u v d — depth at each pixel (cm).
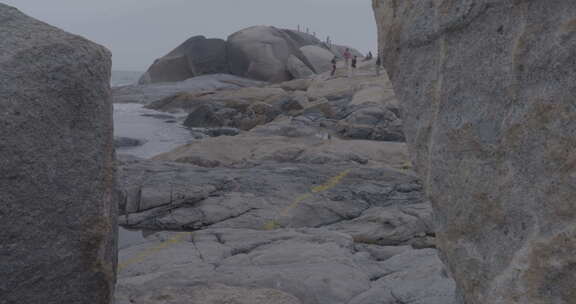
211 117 2097
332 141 1290
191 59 3900
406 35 272
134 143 1655
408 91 276
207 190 845
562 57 203
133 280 439
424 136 267
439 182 259
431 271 424
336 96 2330
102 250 277
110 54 290
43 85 254
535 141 214
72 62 263
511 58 221
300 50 3994
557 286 210
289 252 515
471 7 235
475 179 239
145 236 745
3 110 243
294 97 2128
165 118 2325
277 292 393
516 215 223
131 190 823
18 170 247
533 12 212
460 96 245
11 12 272
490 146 231
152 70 3978
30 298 257
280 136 1417
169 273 451
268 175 942
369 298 393
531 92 214
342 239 577
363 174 975
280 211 794
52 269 262
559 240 207
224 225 763
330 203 821
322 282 426
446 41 250
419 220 735
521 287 221
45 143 255
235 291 394
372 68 3088
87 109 269
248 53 3875
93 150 272
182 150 1227
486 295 239
